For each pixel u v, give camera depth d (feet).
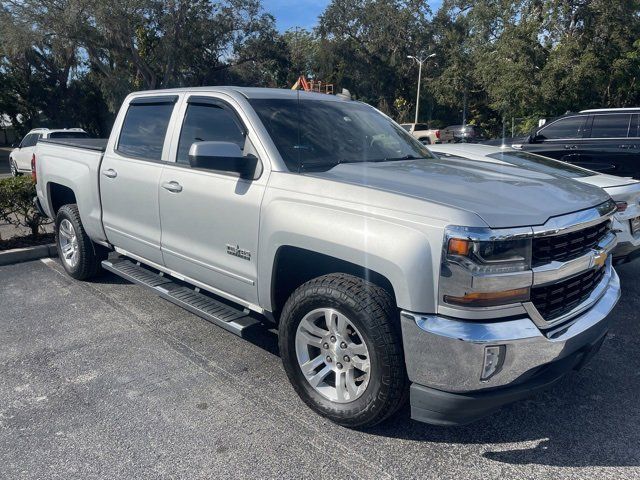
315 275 11.77
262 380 12.56
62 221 19.44
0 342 14.49
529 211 9.21
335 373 10.44
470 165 12.93
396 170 11.43
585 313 10.18
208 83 135.23
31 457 9.75
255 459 9.73
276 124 12.25
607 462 9.69
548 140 35.53
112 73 117.91
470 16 115.03
